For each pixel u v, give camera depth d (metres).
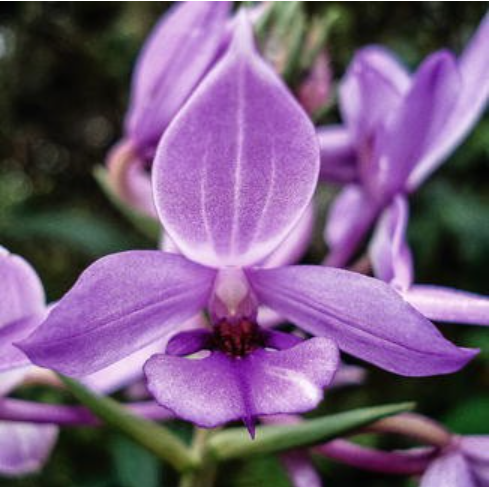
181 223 0.12
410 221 0.32
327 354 0.12
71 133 0.45
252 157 0.12
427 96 0.15
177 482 0.31
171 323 0.13
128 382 0.15
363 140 0.17
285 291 0.13
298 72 0.16
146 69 0.15
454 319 0.13
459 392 0.33
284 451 0.15
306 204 0.12
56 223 0.32
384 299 0.12
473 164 0.34
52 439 0.17
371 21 0.36
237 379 0.13
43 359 0.12
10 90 0.43
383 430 0.15
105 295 0.12
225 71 0.11
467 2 0.35
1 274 0.13
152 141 0.16
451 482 0.15
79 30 0.42
